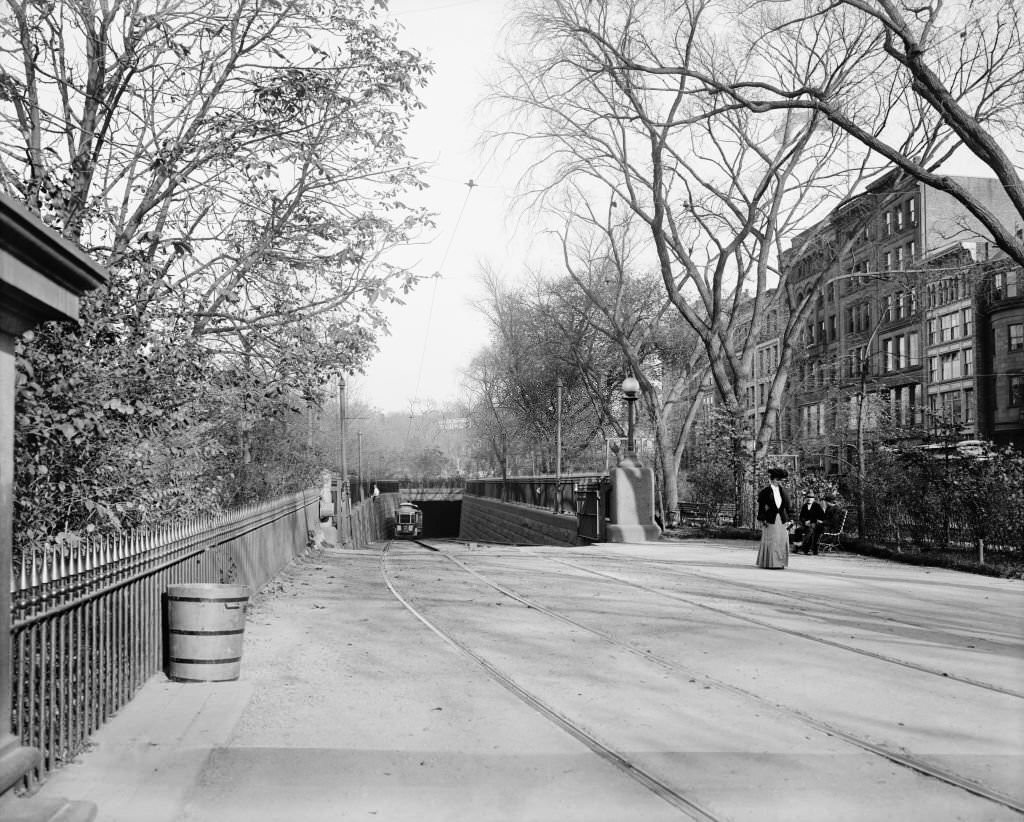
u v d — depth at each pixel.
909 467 25.09
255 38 14.76
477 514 80.81
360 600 15.60
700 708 8.41
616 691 9.04
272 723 7.86
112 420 9.45
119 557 8.23
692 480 39.44
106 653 7.95
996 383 54.38
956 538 23.31
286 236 14.61
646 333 53.66
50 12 13.14
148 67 14.20
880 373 64.94
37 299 5.40
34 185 10.27
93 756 6.87
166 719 7.88
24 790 5.83
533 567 21.73
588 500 34.94
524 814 5.80
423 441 155.50
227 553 13.85
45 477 8.73
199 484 13.05
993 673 9.91
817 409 54.91
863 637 12.02
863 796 6.14
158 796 6.01
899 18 21.86
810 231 45.38
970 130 21.34
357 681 9.45
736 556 24.73
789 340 36.31
